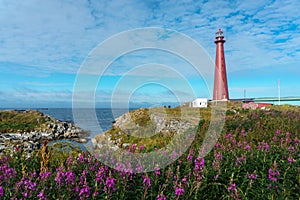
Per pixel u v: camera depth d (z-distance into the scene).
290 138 8.15
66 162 4.95
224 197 4.21
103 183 3.90
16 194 3.55
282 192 4.03
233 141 6.64
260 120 11.80
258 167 5.04
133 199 3.97
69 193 3.64
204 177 4.37
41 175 4.10
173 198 3.77
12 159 5.43
